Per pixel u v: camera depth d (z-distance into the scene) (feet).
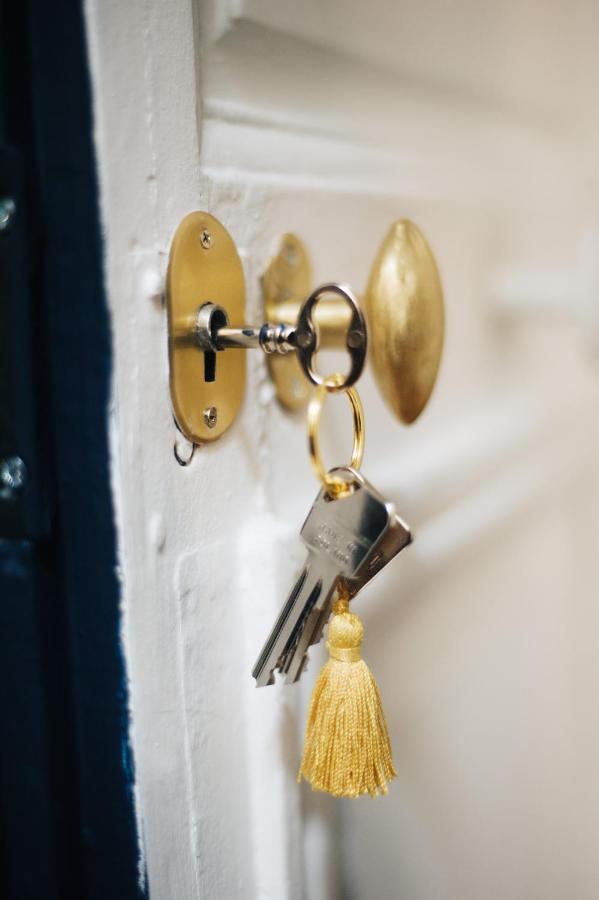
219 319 1.01
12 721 1.06
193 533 1.04
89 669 0.98
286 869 1.21
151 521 0.96
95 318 0.88
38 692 1.03
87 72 0.84
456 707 1.87
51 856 1.08
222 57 1.08
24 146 0.88
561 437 2.58
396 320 1.02
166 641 1.00
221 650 1.10
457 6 1.80
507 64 2.12
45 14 0.84
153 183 0.92
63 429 0.93
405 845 1.65
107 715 0.98
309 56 1.26
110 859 1.02
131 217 0.89
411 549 1.63
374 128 1.52
